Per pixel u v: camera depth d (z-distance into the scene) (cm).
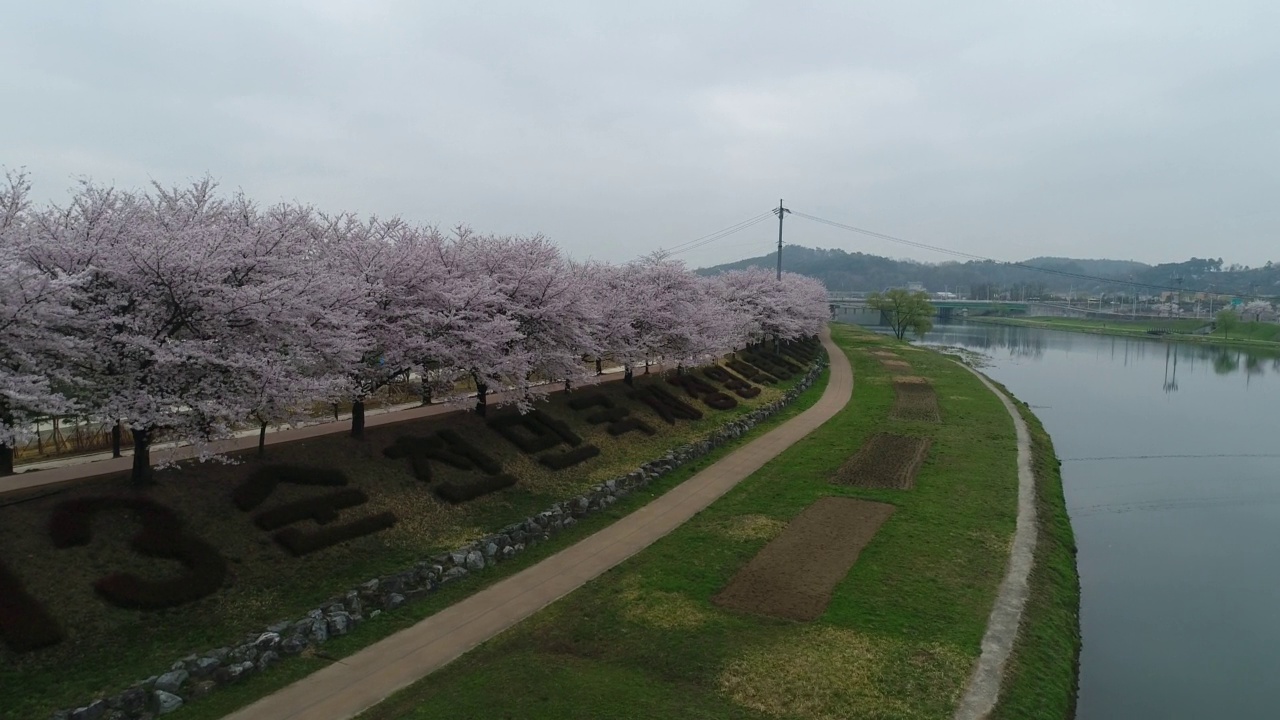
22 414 1488
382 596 1772
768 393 5006
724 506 2591
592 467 2867
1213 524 3039
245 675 1434
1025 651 1617
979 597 1844
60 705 1245
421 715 1317
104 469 1978
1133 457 4112
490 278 2578
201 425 1700
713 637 1620
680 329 4025
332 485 2106
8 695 1241
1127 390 6631
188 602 1554
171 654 1425
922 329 10900
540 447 2844
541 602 1822
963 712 1352
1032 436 3894
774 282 7112
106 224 1633
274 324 1800
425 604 1802
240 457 2050
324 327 1995
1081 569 2531
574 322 2919
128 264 1588
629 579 1945
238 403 1681
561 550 2188
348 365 2069
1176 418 5288
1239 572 2530
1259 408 5731
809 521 2394
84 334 1568
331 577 1789
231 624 1548
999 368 8231
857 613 1728
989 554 2138
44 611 1380
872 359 7406
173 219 1838
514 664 1505
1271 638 2048
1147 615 2180
